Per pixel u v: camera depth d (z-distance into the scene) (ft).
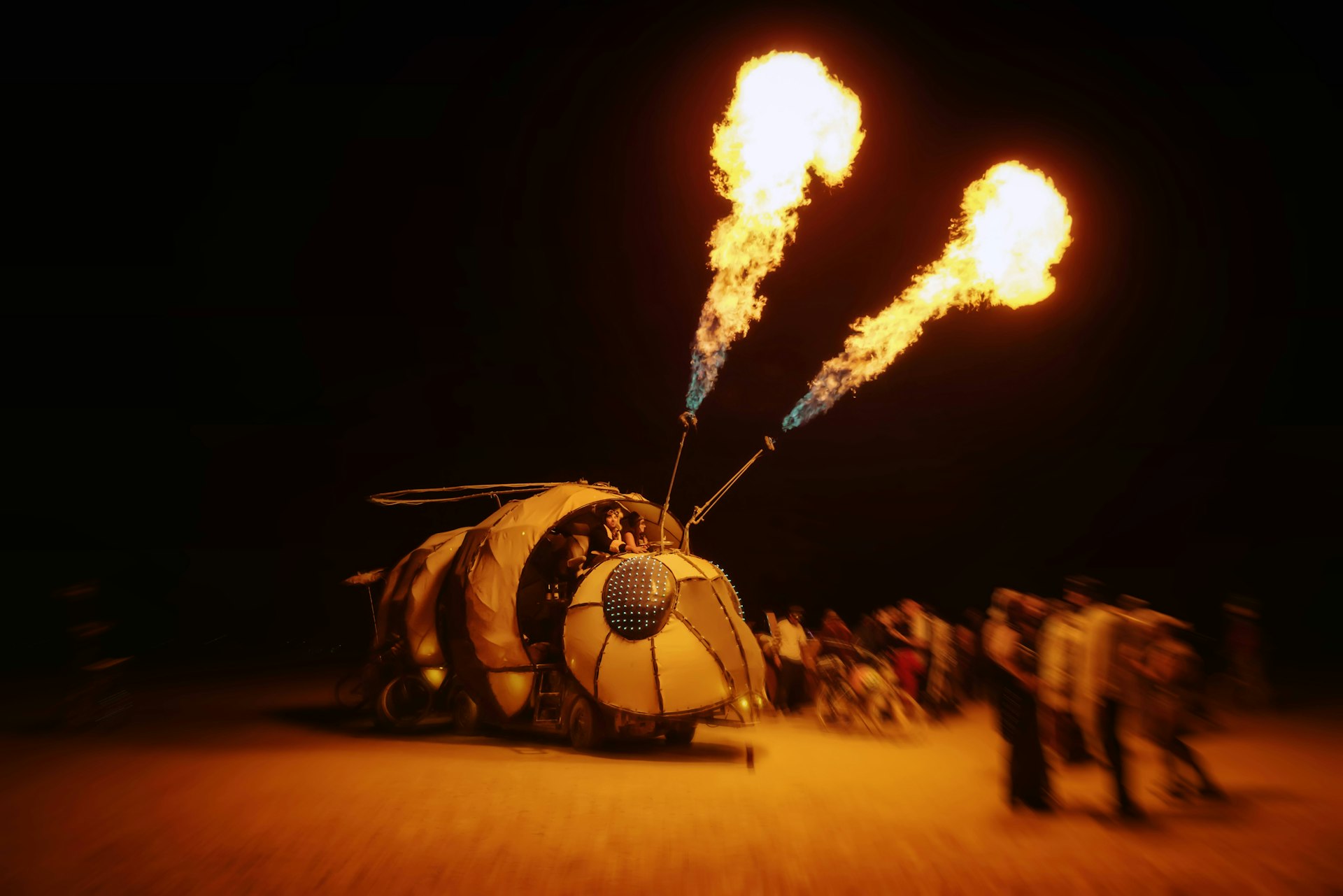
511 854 23.44
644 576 39.83
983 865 22.97
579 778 33.27
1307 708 54.39
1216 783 32.71
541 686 41.93
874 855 23.79
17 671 76.13
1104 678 28.37
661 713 38.65
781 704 54.95
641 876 21.77
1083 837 25.76
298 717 50.44
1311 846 24.73
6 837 24.88
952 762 38.55
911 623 55.06
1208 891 21.01
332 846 24.00
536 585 46.03
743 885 21.21
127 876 21.42
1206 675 69.72
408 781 32.35
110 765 35.40
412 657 43.73
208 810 27.86
